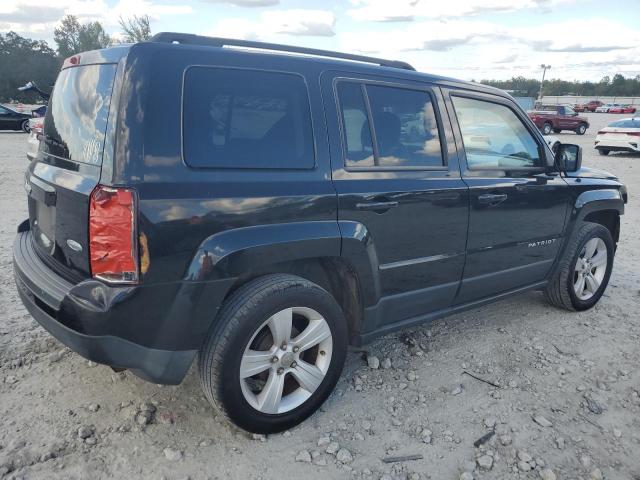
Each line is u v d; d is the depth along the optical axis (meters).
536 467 2.73
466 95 3.72
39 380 3.23
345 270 3.11
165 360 2.50
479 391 3.39
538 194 4.05
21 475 2.46
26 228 3.65
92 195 2.34
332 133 2.98
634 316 4.71
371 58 3.40
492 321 4.46
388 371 3.57
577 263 4.60
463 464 2.72
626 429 3.08
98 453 2.64
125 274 2.33
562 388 3.47
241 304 2.61
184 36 2.68
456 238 3.54
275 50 2.97
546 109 33.94
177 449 2.70
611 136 20.11
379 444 2.84
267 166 2.72
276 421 2.83
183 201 2.40
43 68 62.41
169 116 2.43
